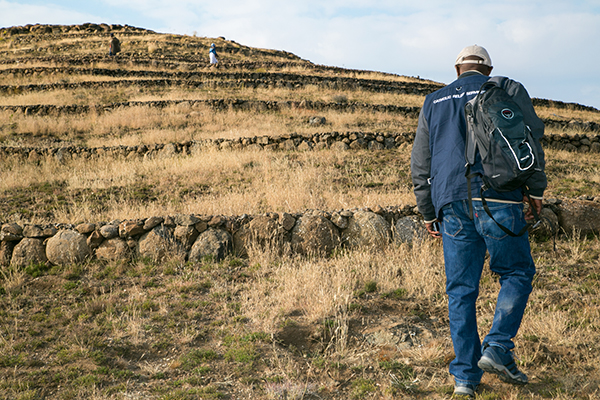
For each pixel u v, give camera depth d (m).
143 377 2.94
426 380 2.86
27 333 3.48
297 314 3.81
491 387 2.75
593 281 4.35
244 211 6.80
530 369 2.94
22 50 37.25
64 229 5.15
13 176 9.80
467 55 2.87
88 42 39.72
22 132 15.09
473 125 2.47
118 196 8.58
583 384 2.72
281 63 30.25
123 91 20.70
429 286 4.23
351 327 3.58
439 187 2.62
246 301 4.02
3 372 2.94
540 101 25.98
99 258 5.05
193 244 5.18
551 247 5.36
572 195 8.20
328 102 18.77
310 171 9.68
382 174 9.73
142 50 37.53
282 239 5.29
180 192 8.78
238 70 28.12
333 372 2.95
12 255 4.98
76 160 11.68
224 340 3.37
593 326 3.42
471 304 2.62
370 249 5.27
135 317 3.73
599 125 18.92
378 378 2.90
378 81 26.91
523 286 2.50
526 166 2.29
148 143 13.62
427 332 3.47
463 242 2.59
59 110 17.25
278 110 17.50
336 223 5.41
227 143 12.34
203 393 2.69
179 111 17.11
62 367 3.00
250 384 2.83
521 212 2.49
